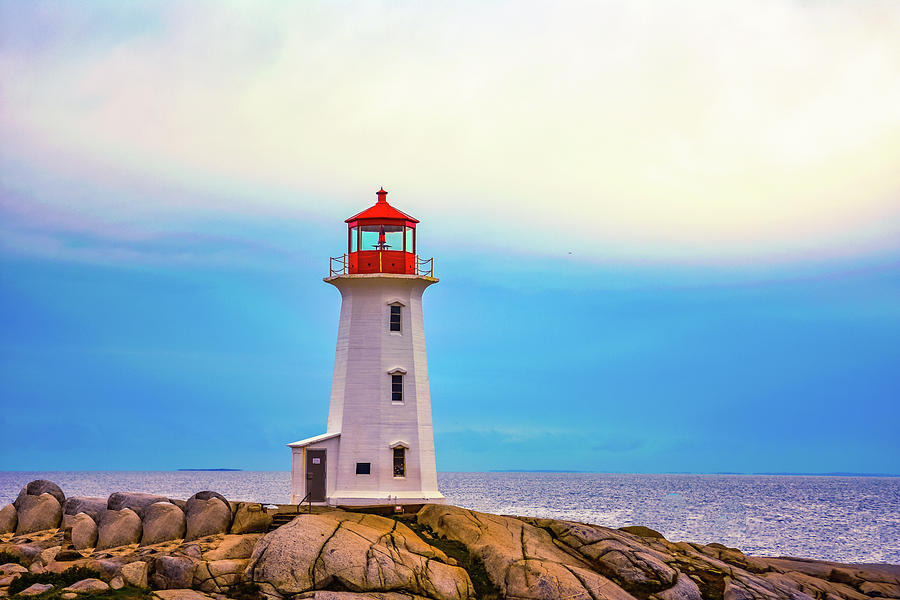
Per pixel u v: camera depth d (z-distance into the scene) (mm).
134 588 36594
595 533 45156
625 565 42438
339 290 53969
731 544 99312
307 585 37125
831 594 47469
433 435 52812
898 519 139000
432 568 39531
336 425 51719
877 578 52250
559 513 145625
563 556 43125
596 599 38969
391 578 37969
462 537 44312
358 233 53125
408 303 52438
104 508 45781
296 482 50594
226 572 37625
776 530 117312
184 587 37219
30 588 35969
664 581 41750
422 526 46344
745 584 43469
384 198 55000
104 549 41375
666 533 111375
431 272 53750
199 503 42969
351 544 38906
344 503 49375
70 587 36125
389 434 50719
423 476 51125
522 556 41844
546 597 39031
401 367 51500
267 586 36969
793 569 53906
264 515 43438
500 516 47625
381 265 52469
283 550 37875
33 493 47156
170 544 41406
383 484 50156
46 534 44969
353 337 51812
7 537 44688
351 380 51375
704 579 43688
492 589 40375
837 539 106250
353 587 37406
